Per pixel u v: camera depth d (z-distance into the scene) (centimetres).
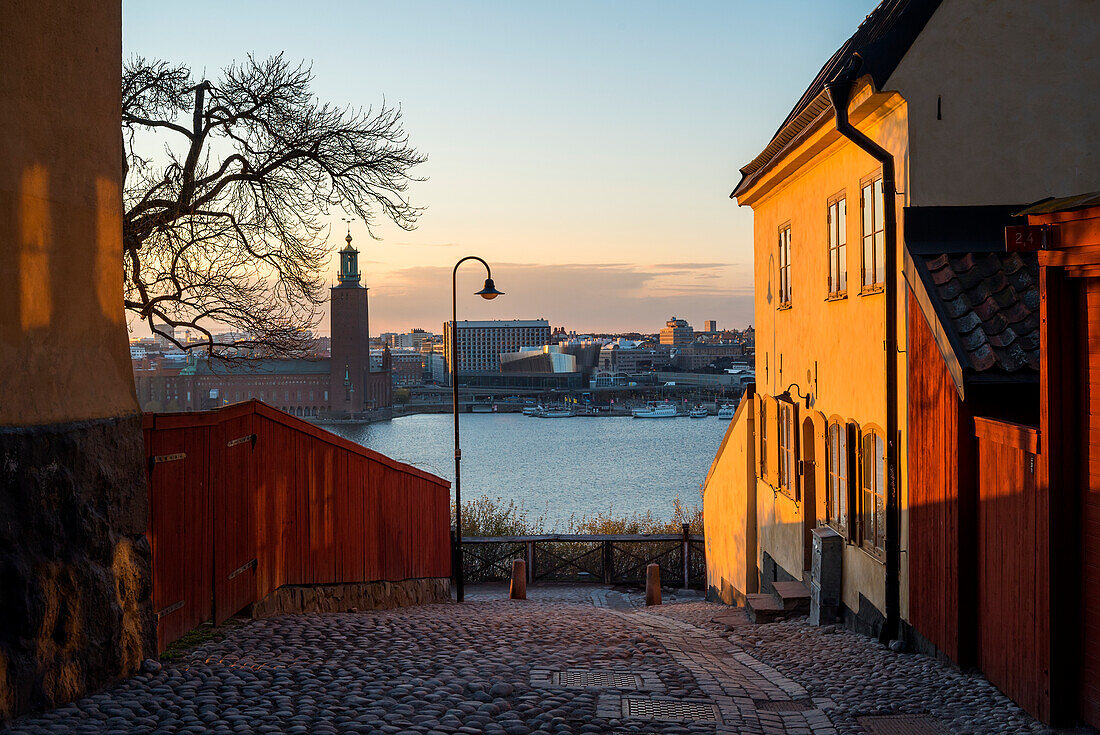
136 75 1650
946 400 808
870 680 785
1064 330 591
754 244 1731
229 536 862
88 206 624
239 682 626
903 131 920
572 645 914
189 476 770
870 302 1025
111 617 609
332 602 1195
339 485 1226
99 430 614
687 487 9350
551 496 8625
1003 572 697
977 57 907
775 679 802
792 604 1280
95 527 602
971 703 684
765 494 1630
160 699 568
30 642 530
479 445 15888
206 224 1738
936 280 860
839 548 1162
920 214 909
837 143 1135
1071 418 593
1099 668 565
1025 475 651
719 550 2020
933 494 845
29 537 540
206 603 806
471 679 676
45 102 576
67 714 527
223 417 844
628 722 596
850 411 1106
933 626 847
